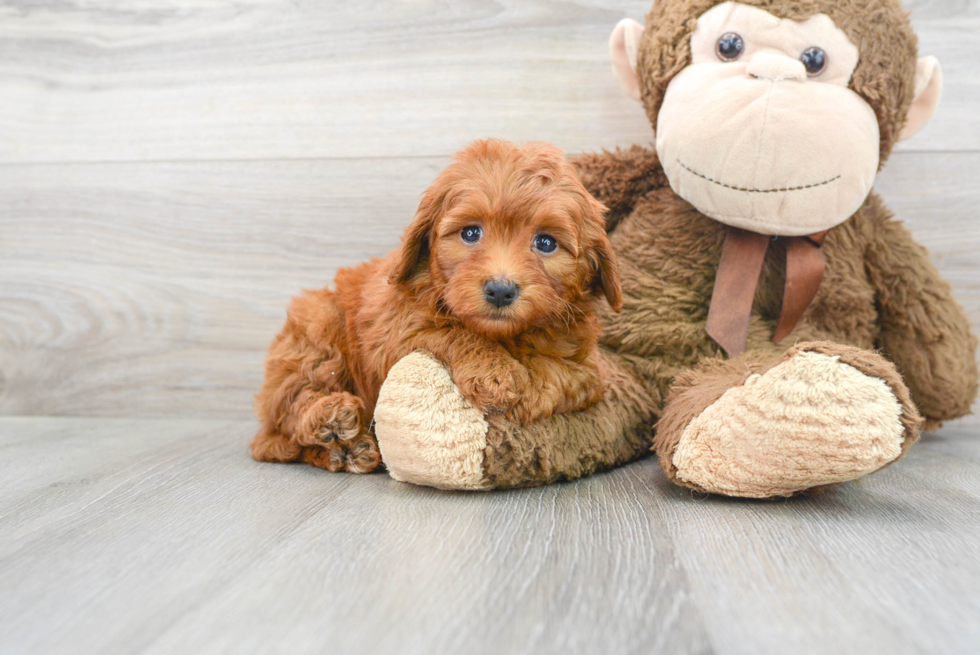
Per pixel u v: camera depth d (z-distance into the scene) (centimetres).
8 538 124
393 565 109
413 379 144
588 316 158
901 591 99
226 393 247
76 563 112
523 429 147
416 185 239
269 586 102
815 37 167
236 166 245
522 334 152
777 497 144
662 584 102
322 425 164
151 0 246
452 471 144
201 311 247
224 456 189
